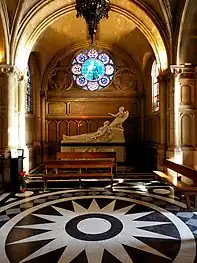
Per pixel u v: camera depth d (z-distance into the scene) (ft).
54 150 50.75
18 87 34.76
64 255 12.94
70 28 43.83
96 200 22.50
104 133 43.52
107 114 51.06
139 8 34.01
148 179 31.55
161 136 37.01
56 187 27.45
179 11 31.50
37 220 17.78
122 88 51.34
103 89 51.26
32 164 43.24
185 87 33.96
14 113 32.78
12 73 32.09
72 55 51.24
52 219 17.92
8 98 31.99
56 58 50.57
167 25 33.14
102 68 51.55
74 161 27.48
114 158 34.14
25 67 35.86
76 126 51.13
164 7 32.01
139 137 51.16
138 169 39.40
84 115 51.03
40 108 50.34
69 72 51.26
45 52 47.16
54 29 42.22
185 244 14.05
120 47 50.49
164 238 14.78
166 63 36.14
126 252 13.20
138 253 13.09
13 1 30.83
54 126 51.11
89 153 34.37
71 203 21.66
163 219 17.80
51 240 14.65
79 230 16.02
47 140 50.90
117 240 14.57
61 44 48.55
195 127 33.94
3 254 13.11
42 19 35.37
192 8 30.58
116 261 12.32
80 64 51.49
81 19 41.16
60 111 51.19
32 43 35.91
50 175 26.61
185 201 21.71
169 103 35.22
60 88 51.19
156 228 16.22
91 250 13.43
